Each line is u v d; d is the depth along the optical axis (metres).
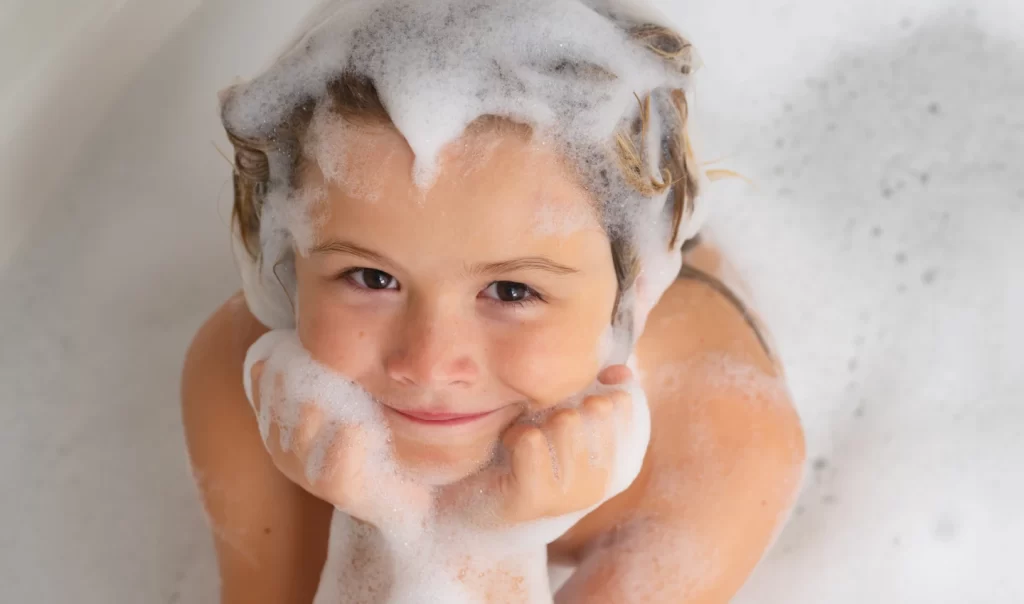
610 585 1.12
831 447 1.44
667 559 1.12
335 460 0.98
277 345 1.06
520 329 0.91
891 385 1.48
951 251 1.55
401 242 0.86
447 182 0.84
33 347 1.42
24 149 1.36
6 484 1.38
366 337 0.93
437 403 0.93
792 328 1.50
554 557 1.21
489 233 0.85
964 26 1.65
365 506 1.01
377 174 0.85
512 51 0.87
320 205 0.90
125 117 1.45
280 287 1.09
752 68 1.63
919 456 1.43
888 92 1.63
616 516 1.15
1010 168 1.60
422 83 0.85
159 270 1.48
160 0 1.43
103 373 1.43
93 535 1.37
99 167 1.45
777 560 1.35
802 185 1.59
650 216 1.01
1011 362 1.49
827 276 1.54
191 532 1.37
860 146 1.61
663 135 1.00
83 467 1.40
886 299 1.53
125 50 1.43
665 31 0.99
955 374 1.48
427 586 1.04
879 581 1.35
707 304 1.22
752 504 1.14
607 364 1.04
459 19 0.87
